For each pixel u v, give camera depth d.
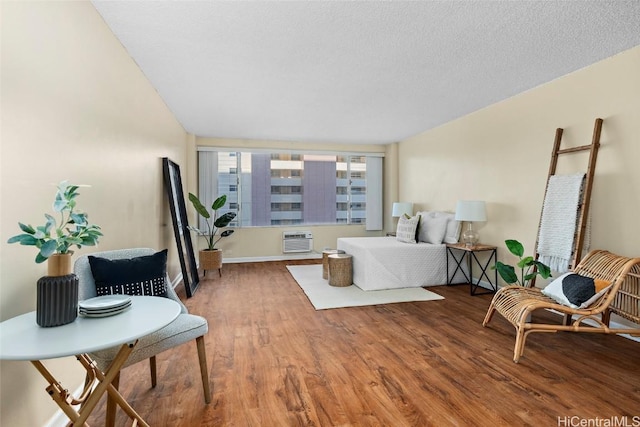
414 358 2.30
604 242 2.83
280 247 6.46
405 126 5.22
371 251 4.14
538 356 2.33
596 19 2.18
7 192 1.29
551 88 3.31
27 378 1.38
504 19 2.18
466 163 4.58
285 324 2.98
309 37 2.40
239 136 5.95
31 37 1.42
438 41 2.48
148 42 2.46
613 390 1.89
